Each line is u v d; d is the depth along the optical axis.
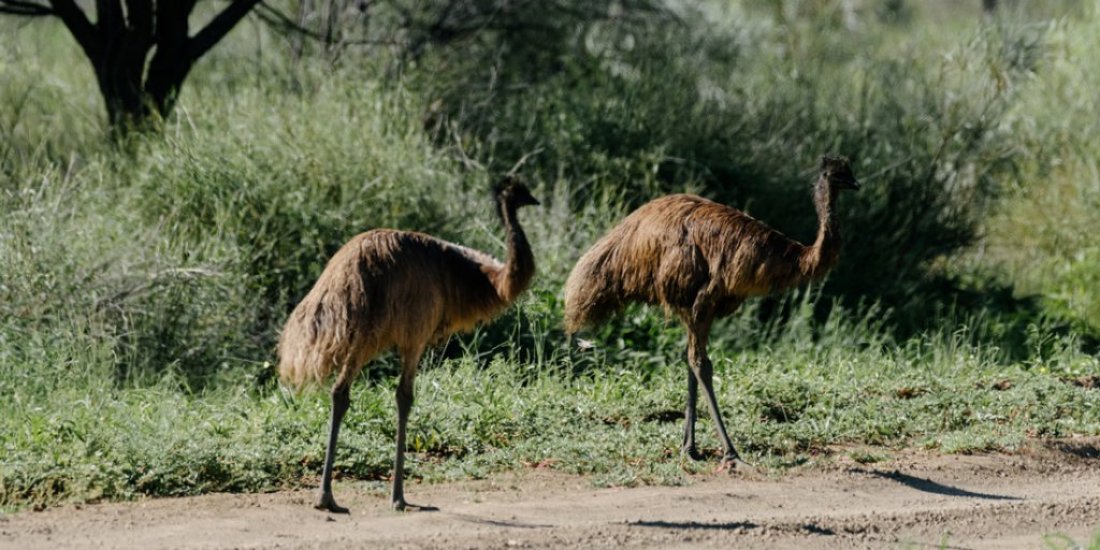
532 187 48.69
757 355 42.75
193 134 43.84
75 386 33.66
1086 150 62.16
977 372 41.81
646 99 51.97
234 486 28.09
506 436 32.97
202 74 58.66
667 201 32.47
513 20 58.00
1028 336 47.78
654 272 31.88
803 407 36.88
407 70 52.94
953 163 54.84
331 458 26.08
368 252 26.16
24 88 54.75
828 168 31.25
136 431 29.72
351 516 26.09
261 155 42.34
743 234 31.19
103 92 50.06
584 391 37.31
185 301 37.56
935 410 36.72
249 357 38.03
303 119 43.97
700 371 31.66
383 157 42.81
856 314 48.41
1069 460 33.53
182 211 41.25
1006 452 33.75
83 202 41.47
